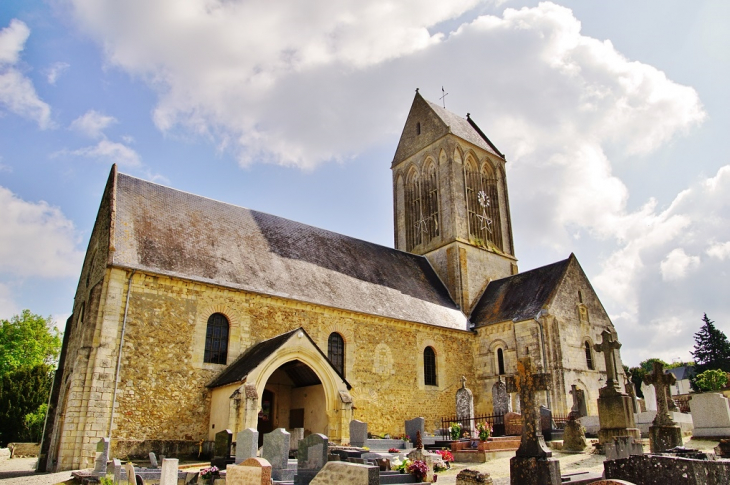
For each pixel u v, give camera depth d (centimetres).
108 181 2647
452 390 3266
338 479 1015
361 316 2955
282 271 2858
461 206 4169
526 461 1107
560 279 3416
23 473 2105
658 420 1897
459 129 4556
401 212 4619
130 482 1518
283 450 1564
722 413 2011
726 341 6625
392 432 2875
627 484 764
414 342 3170
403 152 4750
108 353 2075
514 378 1219
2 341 5100
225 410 2134
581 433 2105
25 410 4381
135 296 2216
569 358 3219
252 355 2356
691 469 904
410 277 3756
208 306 2411
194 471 1698
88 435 1947
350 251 3544
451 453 2139
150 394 2138
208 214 2894
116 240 2288
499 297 3750
